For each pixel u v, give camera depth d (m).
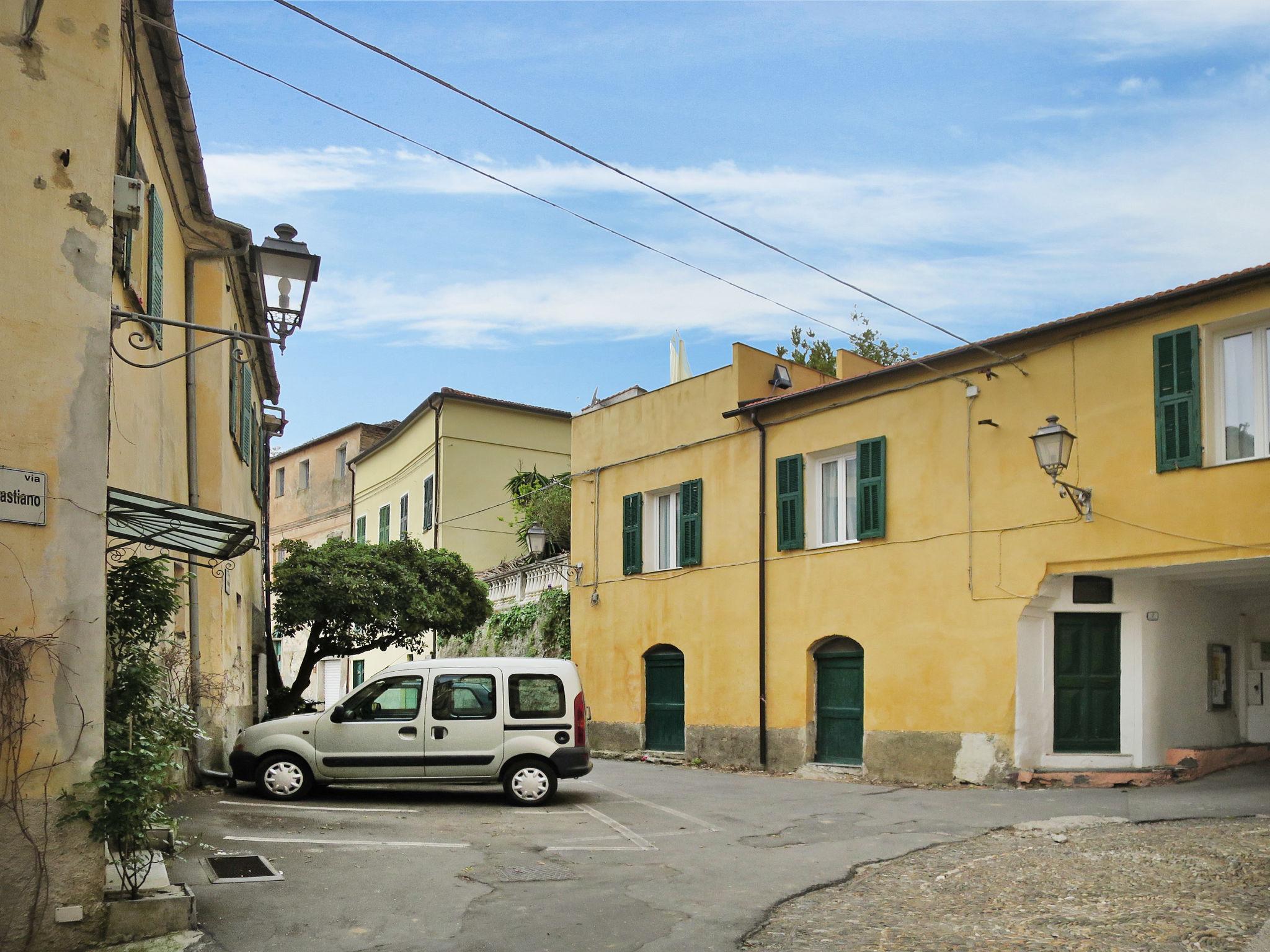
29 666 6.41
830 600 17.05
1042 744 14.35
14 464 6.52
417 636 23.84
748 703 18.31
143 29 9.52
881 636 16.11
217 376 14.75
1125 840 9.68
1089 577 14.44
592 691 21.98
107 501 6.90
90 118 7.05
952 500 15.34
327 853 9.36
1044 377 14.27
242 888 7.94
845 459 17.53
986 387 15.02
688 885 8.36
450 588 23.73
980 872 8.70
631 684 21.00
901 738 15.61
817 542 17.72
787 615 17.81
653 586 20.77
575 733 12.93
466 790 13.89
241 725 18.59
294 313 8.41
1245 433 12.38
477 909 7.54
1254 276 11.98
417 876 8.54
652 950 6.54
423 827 10.93
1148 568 13.03
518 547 33.69
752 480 18.80
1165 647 14.49
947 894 8.00
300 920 7.14
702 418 20.00
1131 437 13.20
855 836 10.66
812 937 6.84
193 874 8.34
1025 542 14.30
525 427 34.66
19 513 6.49
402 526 36.19
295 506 46.47
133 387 10.03
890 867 9.12
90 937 6.47
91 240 6.95
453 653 30.02
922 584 15.62
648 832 10.96
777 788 14.98
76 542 6.66
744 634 18.59
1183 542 12.58
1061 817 11.27
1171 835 9.78
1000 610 14.52
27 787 6.35
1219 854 8.72
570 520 26.83
